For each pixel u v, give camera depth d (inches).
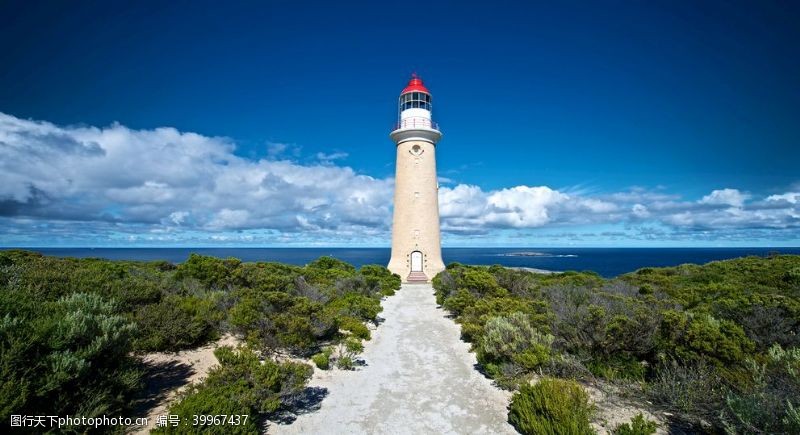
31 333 235.6
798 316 396.5
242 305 460.4
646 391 312.8
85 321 266.1
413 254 1432.1
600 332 382.6
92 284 431.2
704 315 400.8
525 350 387.2
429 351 494.6
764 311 411.2
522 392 298.2
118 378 266.5
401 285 1298.0
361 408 326.0
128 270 813.9
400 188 1480.1
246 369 306.2
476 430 289.0
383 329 618.5
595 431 248.5
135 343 376.2
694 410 275.9
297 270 1051.9
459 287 853.8
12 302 264.4
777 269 972.6
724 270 1063.6
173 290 613.0
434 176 1496.1
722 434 251.3
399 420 305.1
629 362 362.6
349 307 663.1
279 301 486.0
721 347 313.0
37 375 227.9
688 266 1194.6
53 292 384.8
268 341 435.5
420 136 1466.5
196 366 377.7
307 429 287.9
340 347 490.3
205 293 618.8
